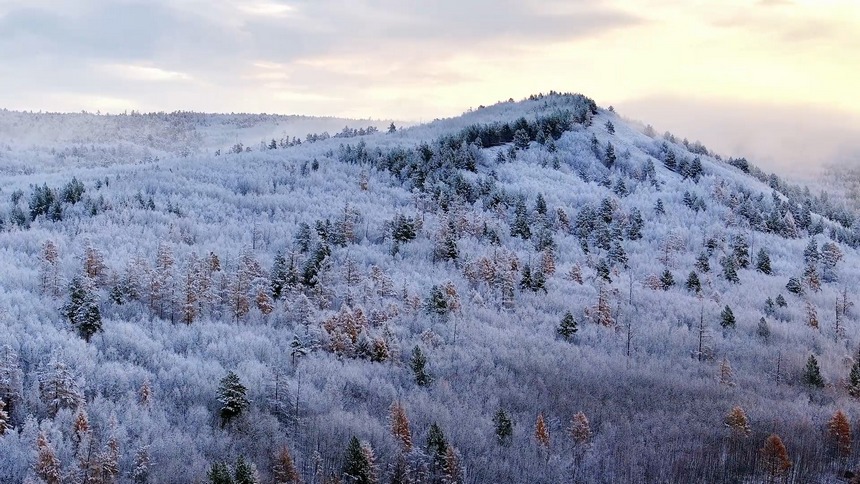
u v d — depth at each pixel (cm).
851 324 12712
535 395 8725
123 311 9925
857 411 9175
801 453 7775
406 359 9506
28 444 6381
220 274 11038
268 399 7819
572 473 7225
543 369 9469
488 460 7219
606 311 11625
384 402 8219
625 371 9706
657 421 8306
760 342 11356
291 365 8831
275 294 11250
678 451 7700
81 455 6122
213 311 10475
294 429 7469
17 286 10125
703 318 12119
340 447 7112
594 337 11081
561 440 7775
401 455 6881
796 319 12681
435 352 9675
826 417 8819
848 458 7969
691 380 9650
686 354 10731
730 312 11938
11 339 8012
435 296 11075
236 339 9294
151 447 6619
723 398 9138
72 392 7156
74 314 8925
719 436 8050
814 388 9900
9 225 13988
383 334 9800
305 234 13675
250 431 7250
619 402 8819
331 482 6475
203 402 7662
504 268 12862
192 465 6544
